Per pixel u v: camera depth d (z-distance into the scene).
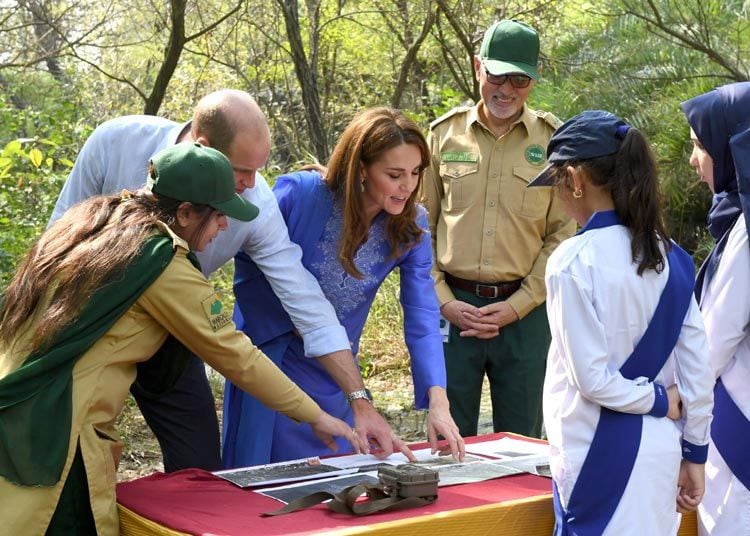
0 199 5.66
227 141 2.94
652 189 2.56
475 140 4.15
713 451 2.91
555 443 2.62
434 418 3.15
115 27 9.11
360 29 10.46
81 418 2.45
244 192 3.10
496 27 4.05
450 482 2.83
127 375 2.57
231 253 3.16
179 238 2.55
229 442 3.36
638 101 7.34
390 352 7.23
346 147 3.14
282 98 11.32
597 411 2.56
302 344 3.31
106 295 2.45
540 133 4.13
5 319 2.51
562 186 2.68
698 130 2.94
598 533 2.54
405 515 2.50
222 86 10.89
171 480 2.83
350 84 11.21
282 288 3.15
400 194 3.08
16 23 8.47
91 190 3.35
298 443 3.30
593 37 7.62
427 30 8.45
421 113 9.90
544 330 4.15
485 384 6.94
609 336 2.53
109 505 2.51
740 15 6.83
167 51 7.16
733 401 2.89
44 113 7.41
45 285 2.48
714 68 7.02
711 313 2.84
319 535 2.32
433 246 4.24
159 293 2.50
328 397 3.33
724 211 2.94
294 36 8.30
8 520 2.38
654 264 2.53
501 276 4.09
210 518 2.47
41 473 2.40
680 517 2.76
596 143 2.59
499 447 3.34
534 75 3.99
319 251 3.28
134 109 10.41
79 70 9.91
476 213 4.11
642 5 6.70
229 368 2.64
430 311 3.34
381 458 3.15
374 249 3.29
